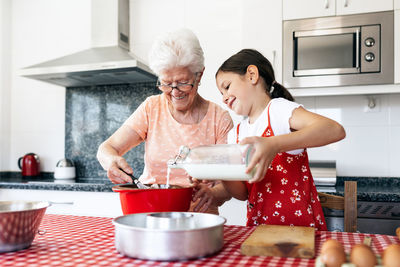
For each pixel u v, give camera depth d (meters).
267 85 1.23
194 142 1.40
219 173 0.90
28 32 3.05
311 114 1.02
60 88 2.98
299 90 2.27
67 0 2.96
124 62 2.33
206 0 2.64
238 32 2.57
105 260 0.69
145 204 0.92
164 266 0.65
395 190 2.04
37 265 0.66
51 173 2.97
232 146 0.90
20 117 3.06
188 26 2.66
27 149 3.04
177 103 1.28
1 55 2.99
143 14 2.76
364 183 2.41
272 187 1.18
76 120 2.93
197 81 1.28
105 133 2.87
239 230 0.97
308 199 1.16
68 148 2.94
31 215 0.76
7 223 0.72
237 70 1.19
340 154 2.46
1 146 3.00
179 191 0.92
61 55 2.97
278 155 1.18
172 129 1.42
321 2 2.21
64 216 1.18
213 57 2.61
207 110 1.44
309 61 2.24
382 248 0.75
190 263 0.67
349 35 2.19
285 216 1.15
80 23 2.93
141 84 2.79
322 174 2.25
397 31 2.11
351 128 2.45
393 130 2.39
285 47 2.26
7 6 3.04
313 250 0.70
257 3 2.29
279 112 1.11
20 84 3.07
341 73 2.19
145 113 1.44
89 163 2.89
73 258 0.71
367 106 2.43
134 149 2.75
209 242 0.70
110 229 0.97
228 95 1.20
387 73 2.13
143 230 0.68
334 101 2.47
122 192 0.93
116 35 2.62
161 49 1.15
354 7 2.17
